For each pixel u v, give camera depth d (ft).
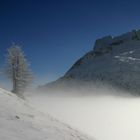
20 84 155.43
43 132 32.40
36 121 36.45
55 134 33.78
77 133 40.68
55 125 38.99
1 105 37.42
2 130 28.04
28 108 42.68
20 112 37.81
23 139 27.35
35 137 29.32
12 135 27.43
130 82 478.18
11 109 37.47
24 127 31.65
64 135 35.12
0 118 32.01
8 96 45.01
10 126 30.22
